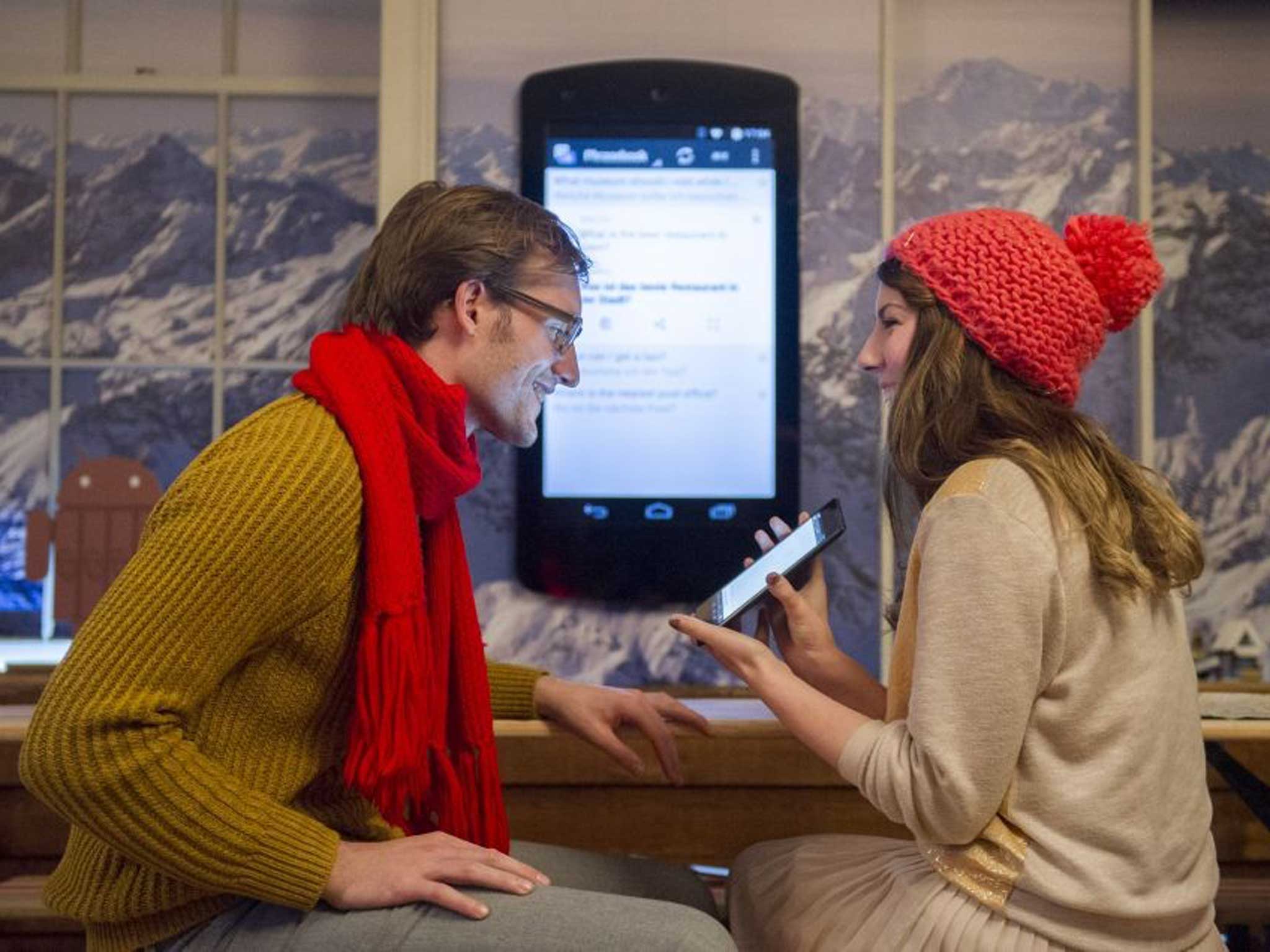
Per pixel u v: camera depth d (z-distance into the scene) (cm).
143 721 99
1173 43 296
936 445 125
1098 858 111
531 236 125
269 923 107
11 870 210
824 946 122
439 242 123
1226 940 198
